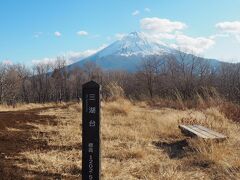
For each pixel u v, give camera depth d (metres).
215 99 18.25
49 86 64.06
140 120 12.89
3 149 7.95
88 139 5.18
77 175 6.66
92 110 5.14
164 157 8.15
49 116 13.11
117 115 13.83
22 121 11.51
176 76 35.62
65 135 9.63
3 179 6.05
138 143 9.25
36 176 6.39
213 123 11.73
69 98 63.75
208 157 7.74
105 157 7.92
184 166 7.46
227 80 30.19
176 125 11.62
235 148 8.73
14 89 54.62
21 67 62.78
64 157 7.66
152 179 6.59
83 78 64.19
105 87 21.42
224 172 7.01
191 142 9.02
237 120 13.14
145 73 43.91
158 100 23.97
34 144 8.60
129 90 42.81
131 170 7.09
